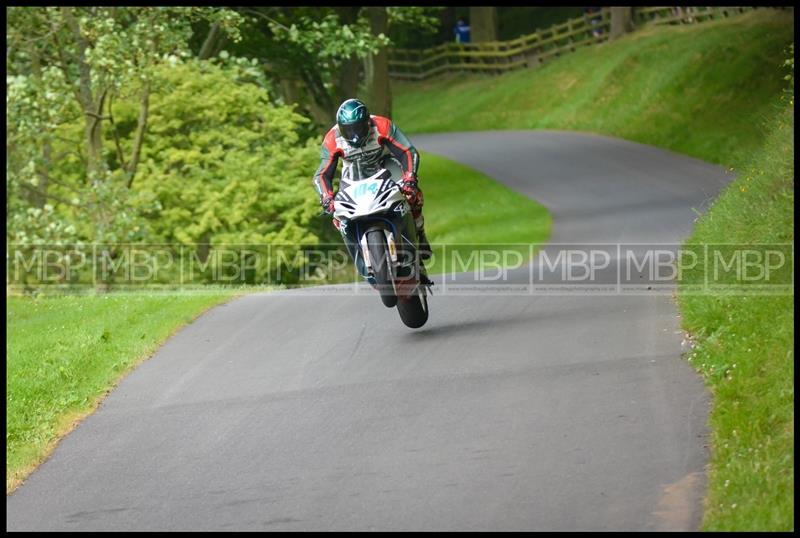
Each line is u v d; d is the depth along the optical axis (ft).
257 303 160.35
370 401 98.32
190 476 84.94
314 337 128.47
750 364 87.15
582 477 74.84
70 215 245.04
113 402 109.60
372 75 361.51
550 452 80.12
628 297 132.98
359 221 112.37
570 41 605.31
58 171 257.55
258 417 97.96
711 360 94.07
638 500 70.08
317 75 343.05
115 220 228.02
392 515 72.38
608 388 93.45
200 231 241.76
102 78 233.14
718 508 66.49
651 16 576.20
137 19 247.50
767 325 93.45
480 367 105.40
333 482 79.56
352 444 87.20
